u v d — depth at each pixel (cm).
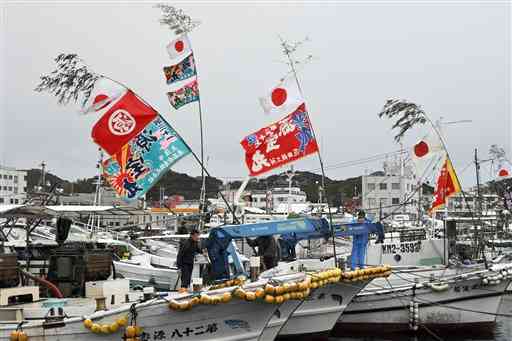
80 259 1229
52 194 1609
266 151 1365
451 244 1833
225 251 1283
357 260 1520
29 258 1409
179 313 1062
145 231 2700
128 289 1212
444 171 1862
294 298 1122
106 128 1256
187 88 1419
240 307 1111
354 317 1778
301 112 1362
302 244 1994
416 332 1750
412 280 1775
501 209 2644
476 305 1739
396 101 1800
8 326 1036
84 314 1078
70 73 1248
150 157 1262
